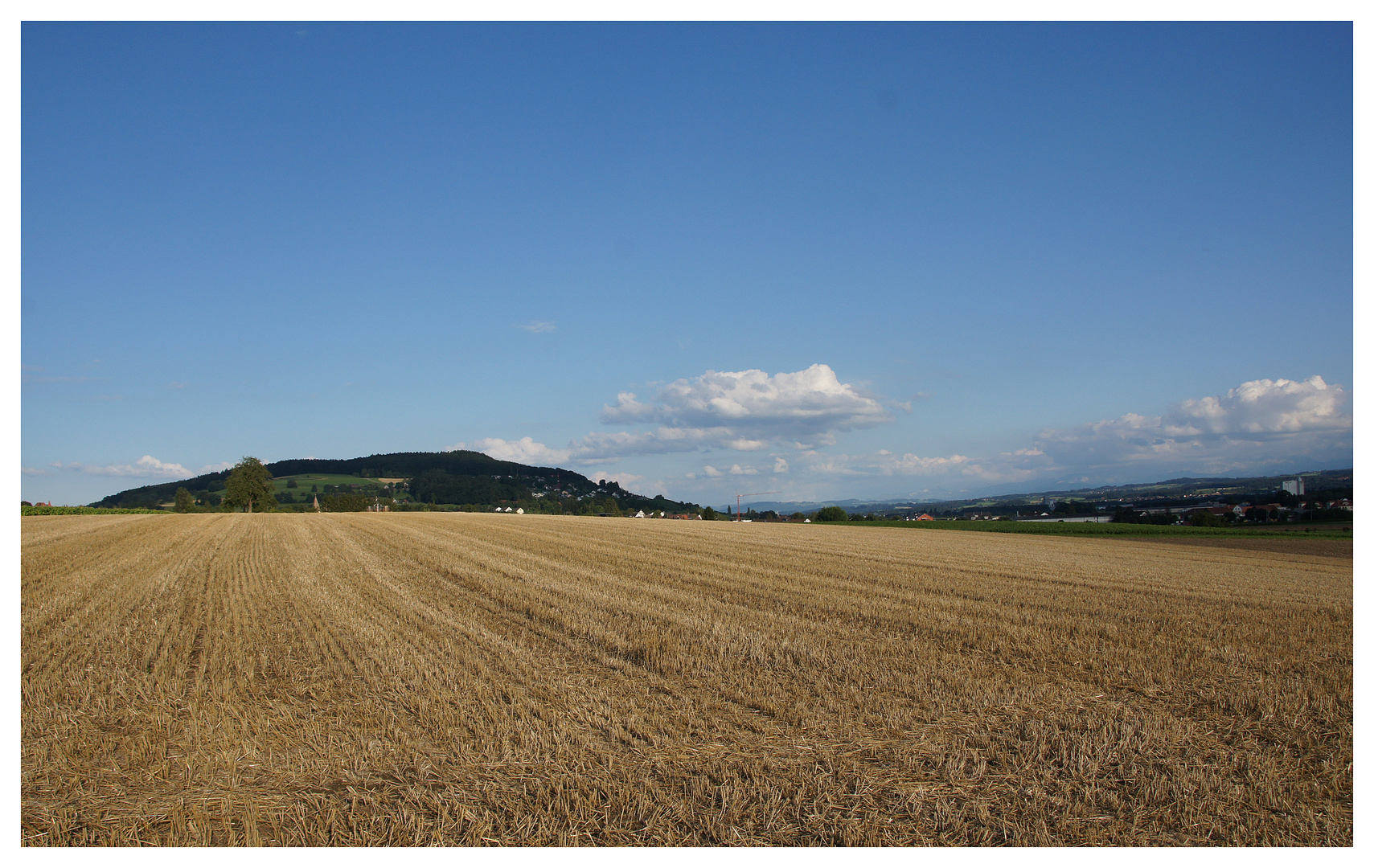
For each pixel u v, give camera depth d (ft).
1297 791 20.86
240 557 85.40
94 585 59.93
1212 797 20.20
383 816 19.07
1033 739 24.44
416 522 179.73
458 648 37.04
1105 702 29.09
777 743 24.20
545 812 19.20
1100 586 67.05
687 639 39.58
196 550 94.32
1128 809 19.75
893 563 86.69
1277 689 31.12
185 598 53.42
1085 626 45.24
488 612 48.08
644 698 28.96
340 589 58.54
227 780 21.18
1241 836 18.51
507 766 22.03
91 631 41.11
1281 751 23.97
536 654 35.94
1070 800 20.16
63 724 25.49
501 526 163.63
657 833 18.34
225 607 49.49
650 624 43.73
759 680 31.50
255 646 37.42
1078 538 166.50
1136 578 75.66
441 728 24.99
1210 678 33.04
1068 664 35.40
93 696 28.76
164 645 37.83
